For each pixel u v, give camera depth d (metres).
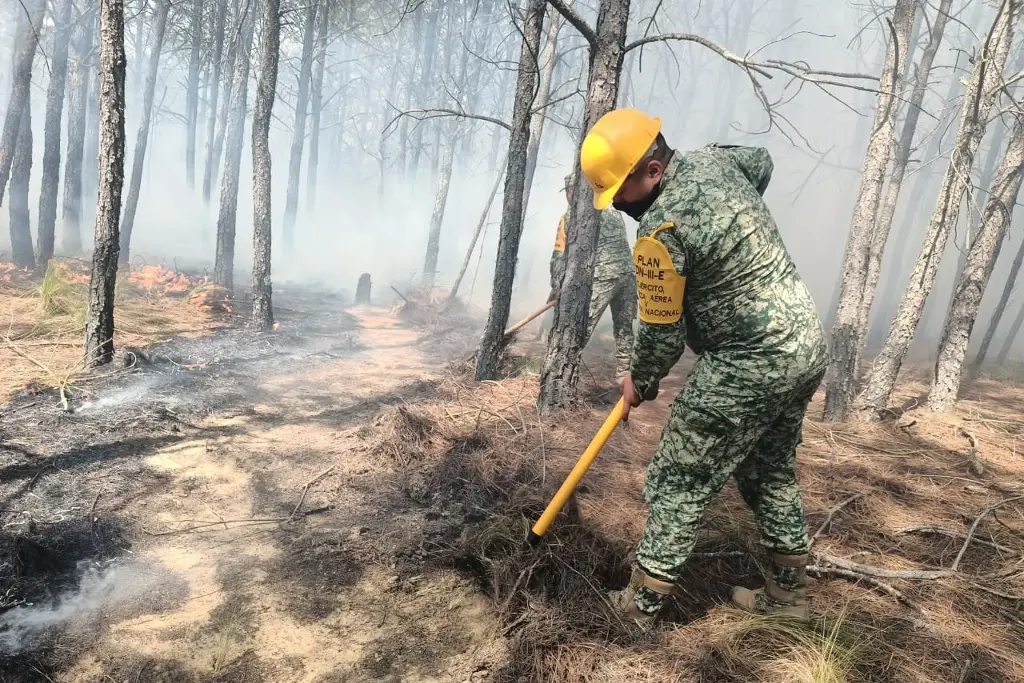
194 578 2.43
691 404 2.06
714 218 1.90
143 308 7.10
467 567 2.60
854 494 3.33
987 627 2.29
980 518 3.00
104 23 4.37
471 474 3.37
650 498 2.19
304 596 2.38
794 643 2.07
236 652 2.08
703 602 2.38
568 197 5.21
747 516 2.93
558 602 2.29
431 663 2.09
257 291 6.80
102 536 2.62
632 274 5.37
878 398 5.03
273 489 3.19
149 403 4.17
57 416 3.75
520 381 5.29
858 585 2.52
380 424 4.00
